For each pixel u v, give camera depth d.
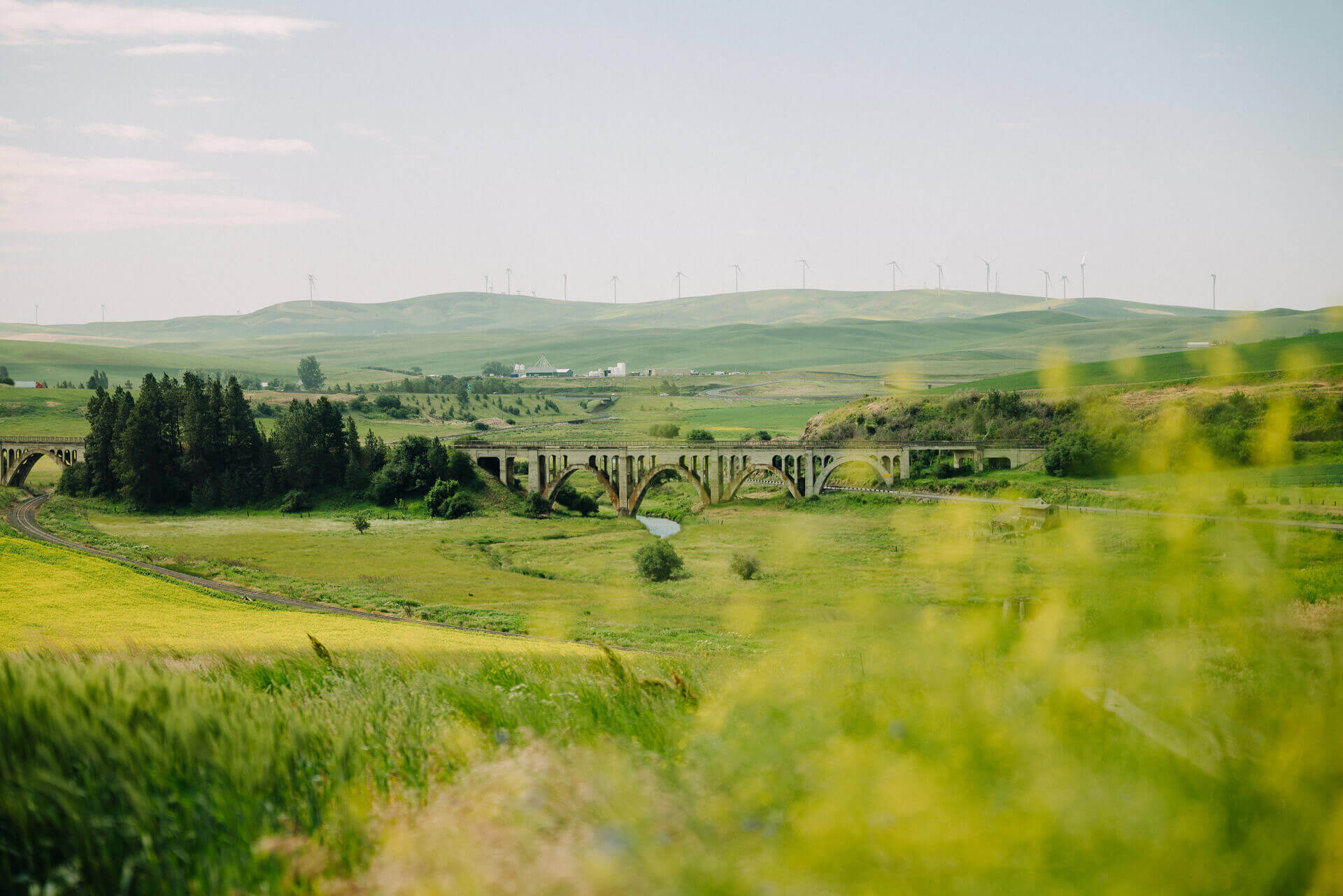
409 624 54.03
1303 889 3.16
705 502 133.38
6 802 5.37
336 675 12.30
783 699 5.27
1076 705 4.26
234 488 138.62
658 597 63.94
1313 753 3.53
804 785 4.38
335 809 5.91
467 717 8.83
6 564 60.75
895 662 4.95
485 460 147.38
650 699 8.70
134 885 5.28
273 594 71.62
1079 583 4.76
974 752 4.06
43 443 162.38
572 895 3.63
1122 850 3.34
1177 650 4.32
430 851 4.46
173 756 6.08
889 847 3.49
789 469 135.88
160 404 139.50
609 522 124.56
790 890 3.36
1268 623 4.20
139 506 135.25
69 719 6.18
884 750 4.23
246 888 5.18
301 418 140.62
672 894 3.45
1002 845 3.40
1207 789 3.62
